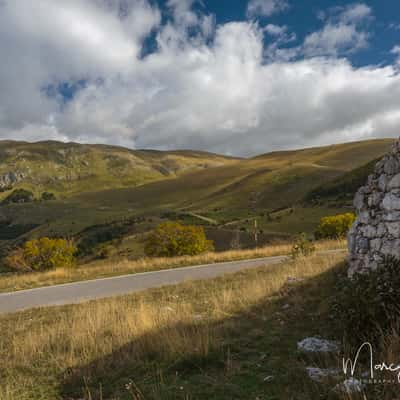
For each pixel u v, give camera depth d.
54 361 5.97
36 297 13.10
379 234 7.91
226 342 5.79
